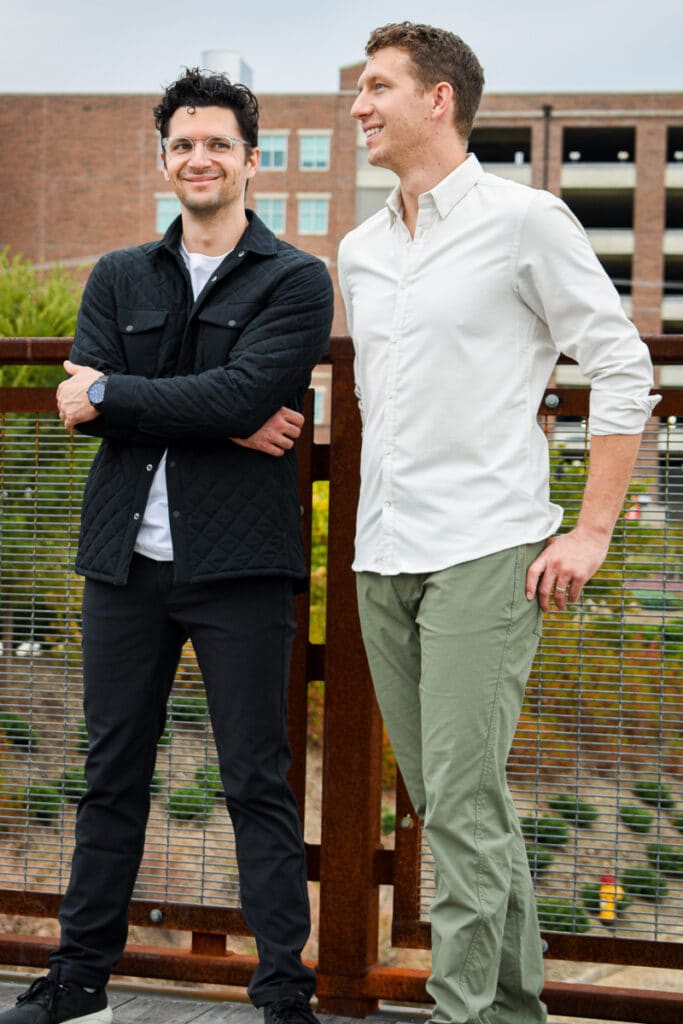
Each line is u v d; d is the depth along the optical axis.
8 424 2.70
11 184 46.44
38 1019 2.21
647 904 2.42
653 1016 2.38
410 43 2.08
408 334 2.09
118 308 2.29
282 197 45.59
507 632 2.02
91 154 46.22
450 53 2.09
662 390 2.39
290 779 2.57
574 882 2.45
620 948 2.41
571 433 2.44
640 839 2.43
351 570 2.52
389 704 2.21
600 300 2.01
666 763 2.41
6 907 2.68
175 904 2.61
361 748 2.51
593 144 47.62
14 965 2.67
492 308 2.05
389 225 2.20
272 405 2.19
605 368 2.00
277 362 2.18
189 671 2.62
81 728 2.67
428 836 2.07
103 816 2.29
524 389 2.06
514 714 2.07
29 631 2.69
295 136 45.62
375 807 2.54
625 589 2.43
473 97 2.13
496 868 2.03
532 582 2.02
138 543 2.23
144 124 46.00
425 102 2.08
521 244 2.04
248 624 2.21
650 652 2.42
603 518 2.02
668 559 2.40
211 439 2.21
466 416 2.05
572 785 2.46
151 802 2.64
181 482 2.20
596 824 2.44
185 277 2.28
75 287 14.71
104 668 2.26
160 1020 2.43
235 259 2.24
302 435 2.57
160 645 2.26
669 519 2.40
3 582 2.70
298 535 2.28
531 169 45.34
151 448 2.23
